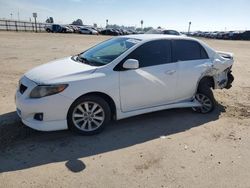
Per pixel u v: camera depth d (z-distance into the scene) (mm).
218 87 6578
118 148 4473
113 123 5480
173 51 5703
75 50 18656
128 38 5754
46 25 55812
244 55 21516
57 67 4992
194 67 5906
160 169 3902
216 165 4078
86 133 4824
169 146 4613
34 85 4496
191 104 6023
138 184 3533
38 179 3547
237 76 11250
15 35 32750
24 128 4930
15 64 11492
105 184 3504
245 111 6531
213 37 69688
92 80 4656
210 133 5219
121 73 4938
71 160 4043
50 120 4473
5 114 5582
